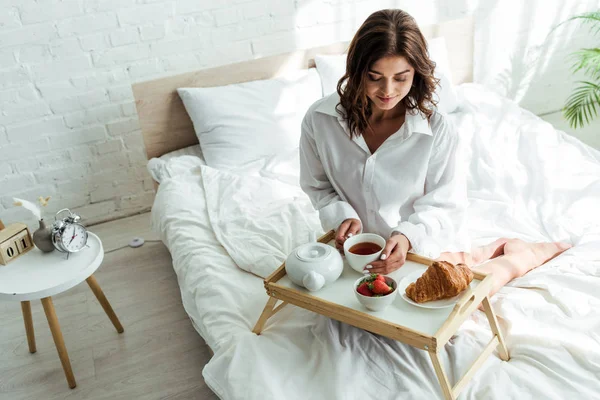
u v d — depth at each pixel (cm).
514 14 325
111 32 267
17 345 216
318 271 142
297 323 157
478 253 177
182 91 268
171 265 257
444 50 295
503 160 228
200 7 275
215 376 148
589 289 157
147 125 275
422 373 139
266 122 264
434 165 155
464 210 159
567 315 150
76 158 282
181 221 217
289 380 139
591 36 345
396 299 138
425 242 150
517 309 154
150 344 210
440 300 134
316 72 285
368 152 153
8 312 236
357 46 132
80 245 196
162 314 226
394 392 134
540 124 253
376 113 150
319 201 170
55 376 199
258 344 150
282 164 247
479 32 324
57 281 181
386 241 149
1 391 194
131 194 300
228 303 171
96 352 208
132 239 278
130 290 242
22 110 265
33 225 287
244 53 292
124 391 189
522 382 132
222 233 204
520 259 172
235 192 227
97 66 271
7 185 275
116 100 279
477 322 155
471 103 279
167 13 272
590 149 234
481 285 135
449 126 150
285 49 298
